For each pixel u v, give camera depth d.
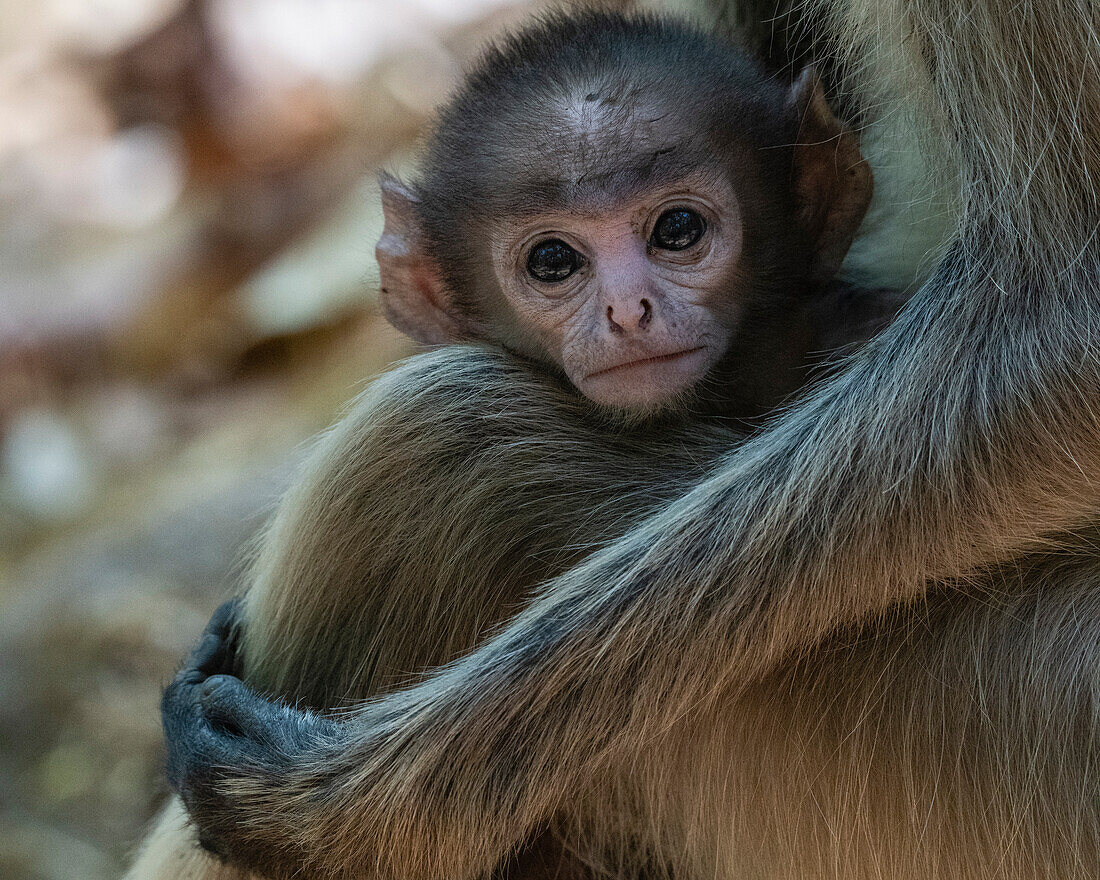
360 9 23.55
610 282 7.16
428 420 7.28
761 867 7.39
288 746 7.04
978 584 6.77
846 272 8.65
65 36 29.17
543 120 7.33
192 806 7.17
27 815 13.98
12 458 21.91
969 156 6.68
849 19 7.33
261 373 21.75
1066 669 6.67
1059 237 6.32
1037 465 6.27
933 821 6.94
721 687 6.75
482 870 7.05
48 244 26.31
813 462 6.65
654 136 7.21
